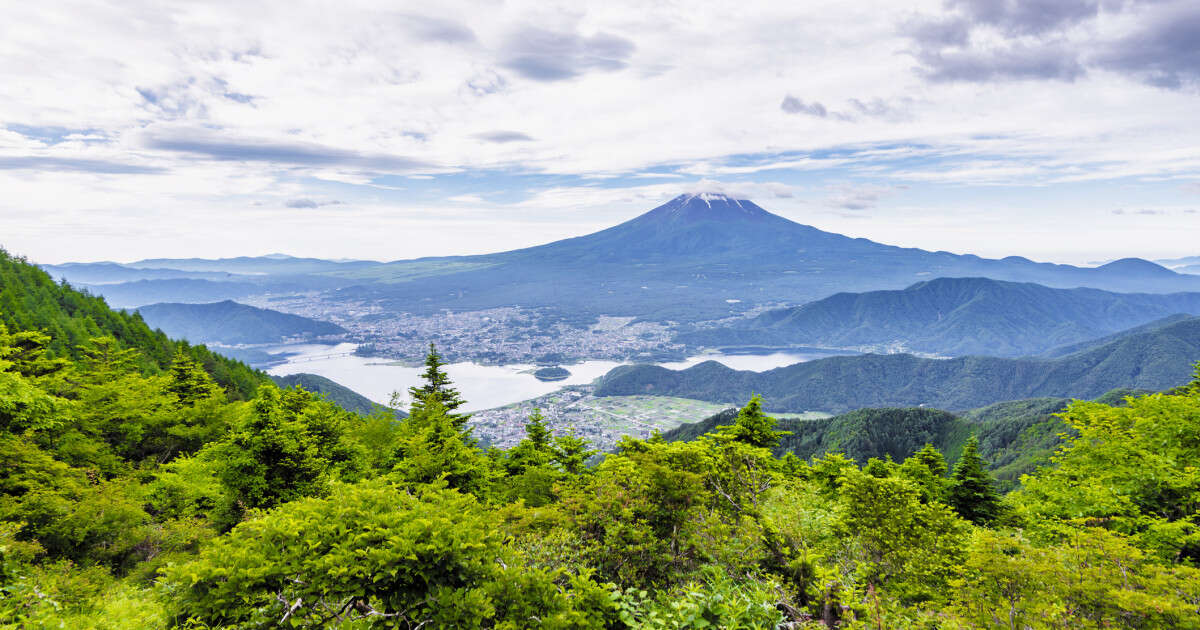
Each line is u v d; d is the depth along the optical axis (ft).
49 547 48.19
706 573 35.19
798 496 48.93
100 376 106.22
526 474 71.82
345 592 21.04
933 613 28.73
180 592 21.98
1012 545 28.76
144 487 67.82
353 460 84.79
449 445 66.28
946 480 92.22
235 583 21.04
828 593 30.71
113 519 51.34
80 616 30.32
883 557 35.81
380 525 22.91
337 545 22.00
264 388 71.87
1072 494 49.88
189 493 66.33
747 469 50.08
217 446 68.23
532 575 24.16
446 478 62.90
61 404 62.90
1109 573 25.50
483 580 23.11
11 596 30.12
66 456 77.51
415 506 24.91
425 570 21.83
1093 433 53.83
